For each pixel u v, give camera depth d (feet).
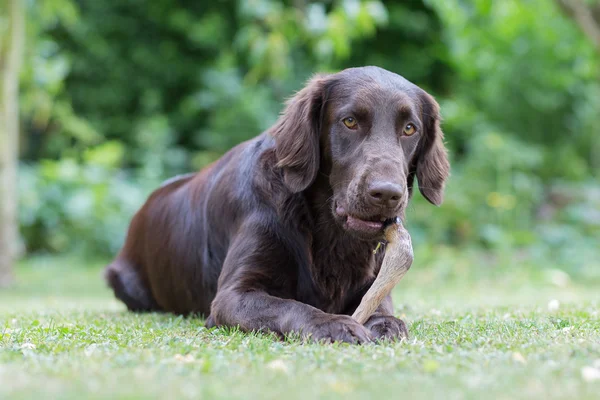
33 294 37.93
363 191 16.07
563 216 56.18
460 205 53.01
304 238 18.62
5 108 42.27
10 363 12.37
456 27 65.77
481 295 34.78
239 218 19.52
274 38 48.85
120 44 76.89
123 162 72.64
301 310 15.98
